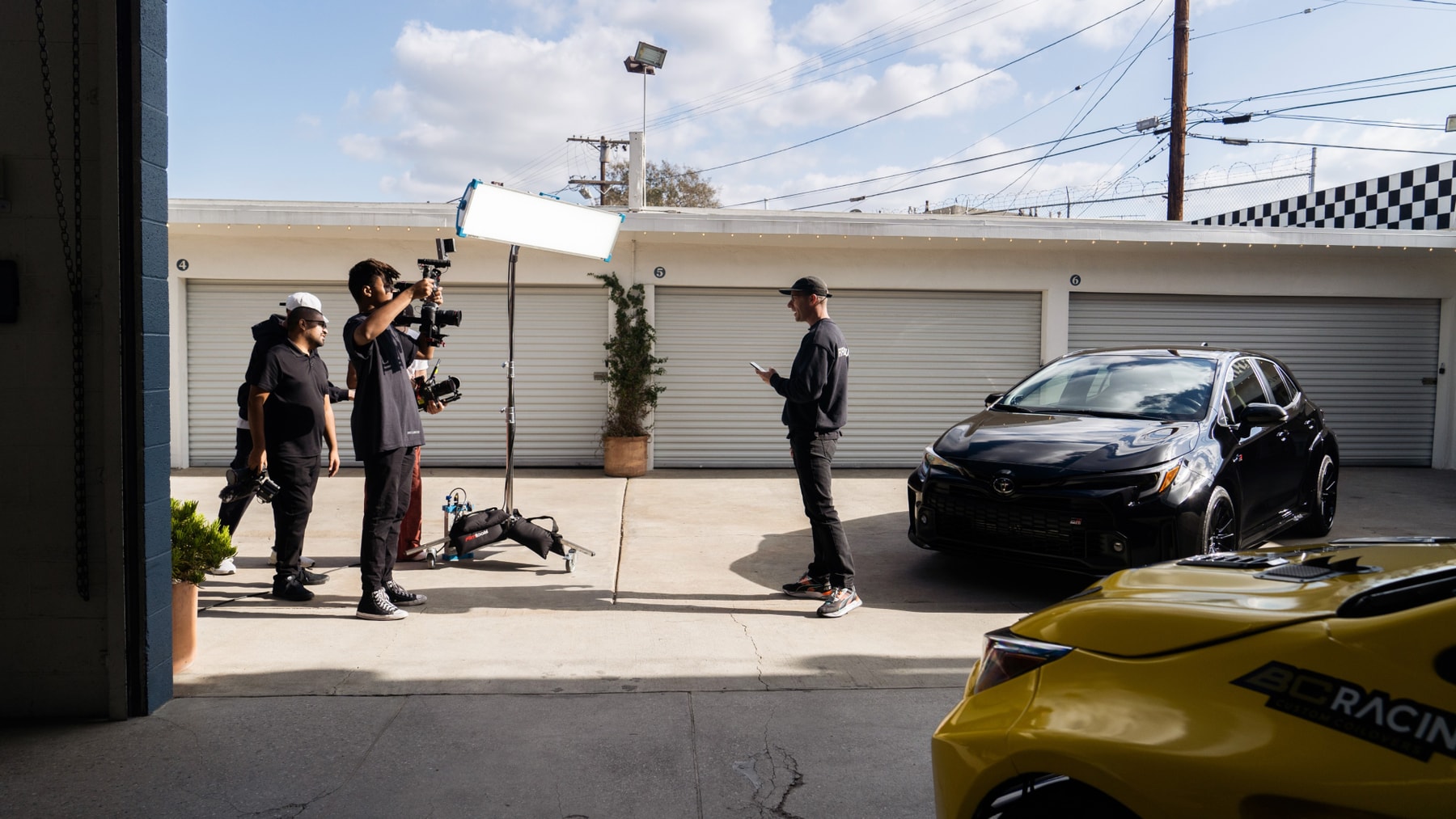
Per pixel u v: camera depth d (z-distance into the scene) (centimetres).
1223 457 523
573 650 412
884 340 1084
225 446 1028
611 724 328
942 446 558
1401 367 1120
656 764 297
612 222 627
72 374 314
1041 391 637
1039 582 560
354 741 310
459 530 584
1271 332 1106
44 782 279
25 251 310
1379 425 1123
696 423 1066
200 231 975
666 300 1055
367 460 457
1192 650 162
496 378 1049
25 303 312
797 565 598
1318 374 1113
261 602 492
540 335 1049
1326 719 143
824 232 981
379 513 460
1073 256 1080
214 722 325
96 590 322
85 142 308
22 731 314
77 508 316
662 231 976
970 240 1012
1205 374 596
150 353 323
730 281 1050
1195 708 155
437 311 501
